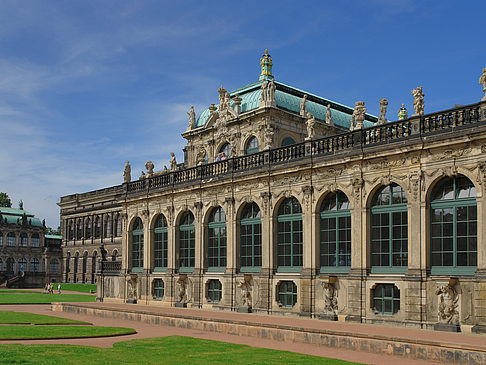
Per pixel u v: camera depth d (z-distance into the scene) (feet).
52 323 115.44
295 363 68.08
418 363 72.90
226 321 105.29
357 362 71.72
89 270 373.20
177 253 162.71
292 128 172.86
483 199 95.35
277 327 95.55
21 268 431.84
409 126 107.14
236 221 143.43
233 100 182.19
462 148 99.09
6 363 62.80
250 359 70.69
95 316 141.38
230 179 143.64
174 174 164.86
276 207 133.69
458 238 99.96
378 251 112.37
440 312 99.30
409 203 106.11
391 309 108.17
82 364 63.87
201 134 188.96
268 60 191.52
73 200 398.21
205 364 66.59
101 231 362.74
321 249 123.65
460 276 97.50
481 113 96.63
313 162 123.85
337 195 121.39
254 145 171.63
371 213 114.01
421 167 104.83
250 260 140.46
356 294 112.98
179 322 115.85
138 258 178.29
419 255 103.65
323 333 88.33
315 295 122.31
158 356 72.23
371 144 113.50
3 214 437.17
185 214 162.30
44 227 450.71
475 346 70.85
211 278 148.56
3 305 181.27
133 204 179.73
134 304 170.09
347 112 203.82
